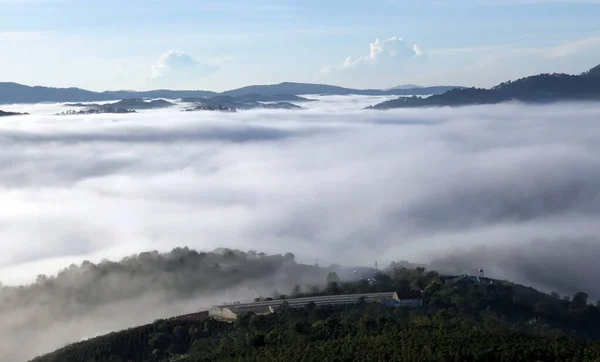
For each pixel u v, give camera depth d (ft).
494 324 294.25
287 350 261.44
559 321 369.71
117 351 319.88
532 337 262.47
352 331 283.18
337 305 344.49
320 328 290.56
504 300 378.12
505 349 240.12
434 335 261.85
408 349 245.24
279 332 294.05
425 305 351.67
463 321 294.46
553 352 237.66
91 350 323.98
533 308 376.07
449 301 359.87
